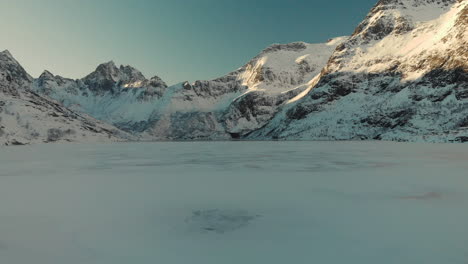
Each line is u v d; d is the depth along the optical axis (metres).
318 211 14.85
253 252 10.03
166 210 15.45
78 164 38.56
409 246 10.23
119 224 13.20
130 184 23.16
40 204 16.88
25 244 10.91
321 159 42.47
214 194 19.14
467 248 9.97
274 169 31.72
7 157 50.72
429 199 17.02
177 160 43.66
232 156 50.47
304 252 9.94
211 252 10.08
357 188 20.56
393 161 38.16
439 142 94.88
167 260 9.50
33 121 141.25
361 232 11.74
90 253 10.08
